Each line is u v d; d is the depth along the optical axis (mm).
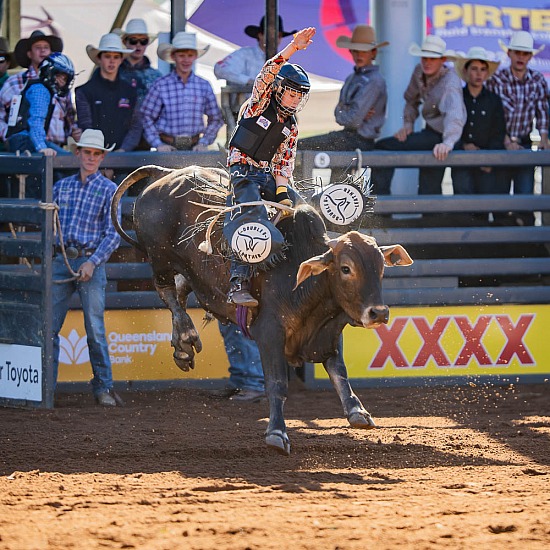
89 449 23328
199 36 46969
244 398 30969
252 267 22109
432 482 19953
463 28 46125
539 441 24219
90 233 30578
